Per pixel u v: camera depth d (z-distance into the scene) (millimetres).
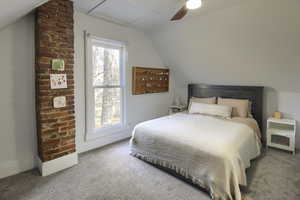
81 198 1821
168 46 3873
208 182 1880
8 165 2203
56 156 2336
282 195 1854
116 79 3400
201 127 2590
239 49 3031
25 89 2283
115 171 2354
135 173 2309
